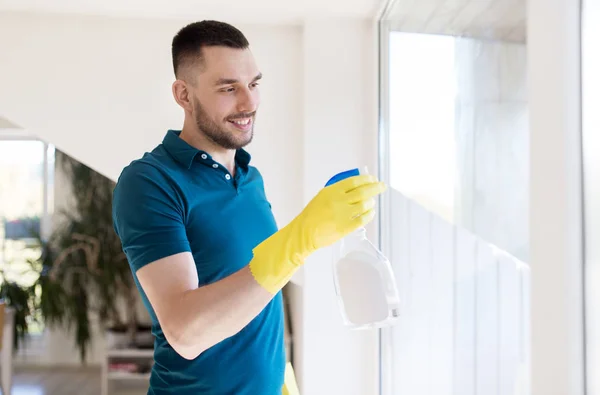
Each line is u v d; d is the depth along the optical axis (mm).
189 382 1422
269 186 3189
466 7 1561
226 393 1419
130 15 3100
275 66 3193
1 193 5707
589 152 997
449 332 1752
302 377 3100
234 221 1463
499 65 1336
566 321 1018
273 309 1513
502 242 1332
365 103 3074
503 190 1320
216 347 1411
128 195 1310
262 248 1163
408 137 2299
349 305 1219
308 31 3082
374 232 2875
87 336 5238
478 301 1496
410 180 2268
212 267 1409
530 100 1131
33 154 5746
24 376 5270
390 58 2738
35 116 3104
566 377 1018
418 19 2123
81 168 5230
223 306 1135
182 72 1483
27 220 5703
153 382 1479
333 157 3076
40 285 5141
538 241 1102
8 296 5191
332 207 1115
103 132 3121
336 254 1258
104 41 3119
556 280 1040
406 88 2344
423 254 2049
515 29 1247
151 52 3139
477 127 1487
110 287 5199
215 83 1427
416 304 2188
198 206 1407
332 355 3043
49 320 5172
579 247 1015
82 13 3082
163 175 1354
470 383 1569
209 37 1435
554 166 1045
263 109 3189
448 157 1741
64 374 5336
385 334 2840
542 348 1093
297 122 3193
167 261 1240
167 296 1198
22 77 3098
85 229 5180
